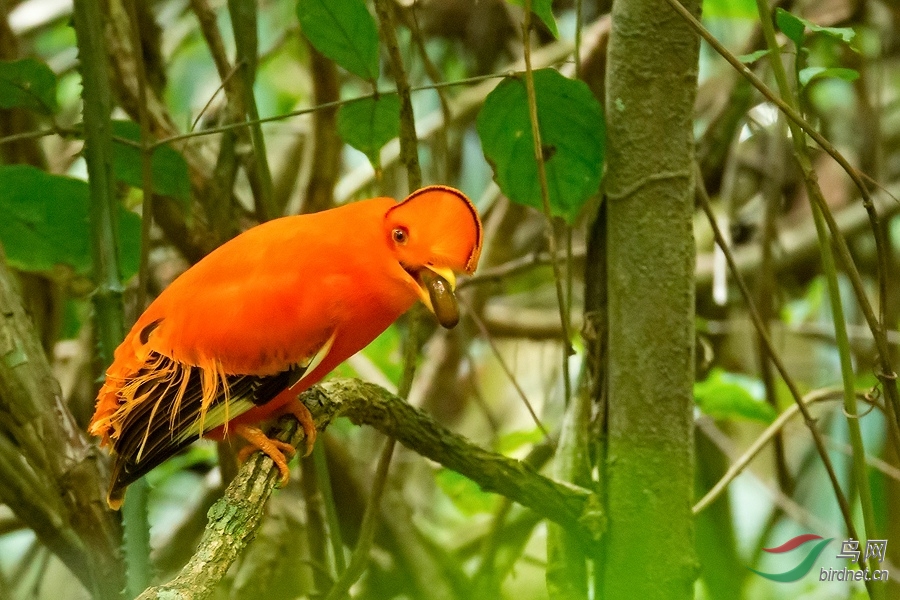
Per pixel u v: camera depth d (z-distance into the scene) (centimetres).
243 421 650
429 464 1171
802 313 1308
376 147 751
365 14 685
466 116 1203
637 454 662
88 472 684
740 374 1207
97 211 691
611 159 671
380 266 615
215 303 621
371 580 985
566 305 759
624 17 659
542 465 992
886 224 1105
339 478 972
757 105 1074
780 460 1027
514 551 964
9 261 821
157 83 895
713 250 1229
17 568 1099
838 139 1270
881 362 654
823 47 1173
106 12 863
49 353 952
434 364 1238
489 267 1227
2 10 885
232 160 838
